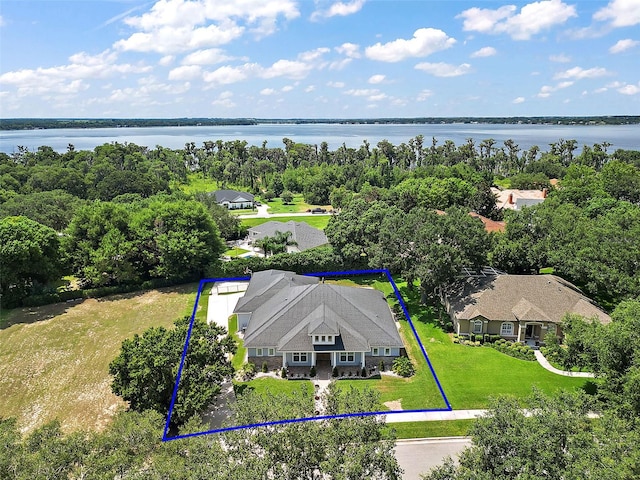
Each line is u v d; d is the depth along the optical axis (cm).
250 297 4834
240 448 2003
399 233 4822
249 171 15962
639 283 4138
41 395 3641
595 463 1708
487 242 4825
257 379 3791
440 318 4791
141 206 7881
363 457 1917
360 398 2231
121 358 3166
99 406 3481
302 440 1958
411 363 3959
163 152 18888
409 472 2691
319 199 12938
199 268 6194
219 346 3491
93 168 12962
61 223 8131
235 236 8481
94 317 5131
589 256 4422
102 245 5738
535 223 5397
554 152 18850
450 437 3006
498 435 1988
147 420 2333
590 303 4350
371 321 4150
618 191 8331
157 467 1939
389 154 17200
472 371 3822
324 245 7294
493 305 4394
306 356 3981
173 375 3139
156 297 5712
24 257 5216
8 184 10756
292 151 19338
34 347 4425
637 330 2847
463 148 17250
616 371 2808
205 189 14575
